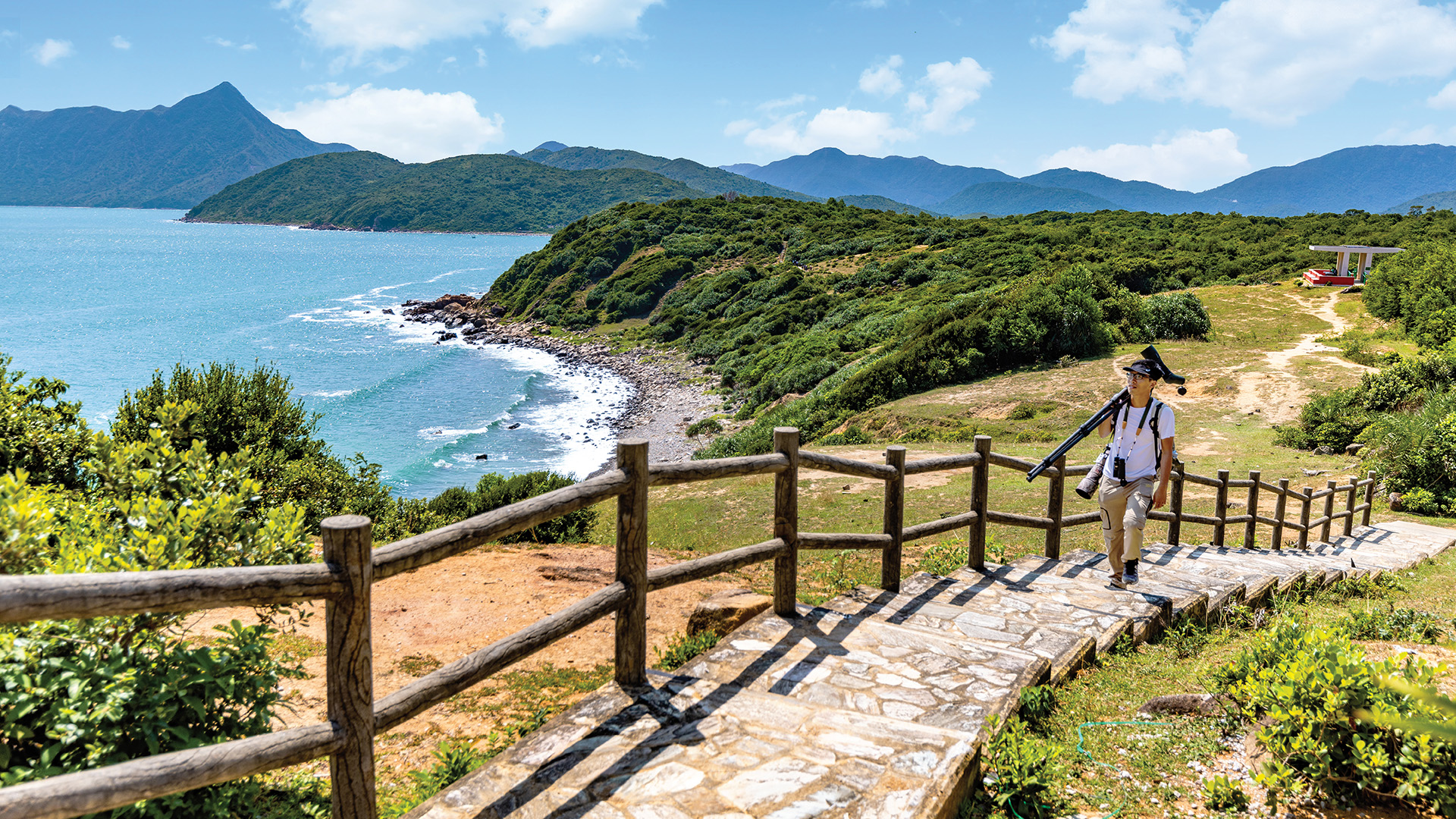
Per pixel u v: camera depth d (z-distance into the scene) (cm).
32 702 324
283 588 235
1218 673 439
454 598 863
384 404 4434
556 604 849
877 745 325
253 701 400
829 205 11112
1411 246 5212
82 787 191
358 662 258
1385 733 304
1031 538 1198
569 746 328
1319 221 8175
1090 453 2073
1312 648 359
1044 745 343
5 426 905
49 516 394
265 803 385
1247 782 334
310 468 1221
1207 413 2444
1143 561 806
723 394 4609
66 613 191
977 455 645
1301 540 1173
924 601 570
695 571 418
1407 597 802
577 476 3186
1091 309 3300
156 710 343
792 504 486
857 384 3222
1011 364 3281
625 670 388
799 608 514
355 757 260
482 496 1394
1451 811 286
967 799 314
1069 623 534
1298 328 3847
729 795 288
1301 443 2069
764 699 373
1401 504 1530
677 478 404
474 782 301
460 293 10188
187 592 213
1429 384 2067
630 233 9106
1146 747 371
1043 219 9981
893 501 571
